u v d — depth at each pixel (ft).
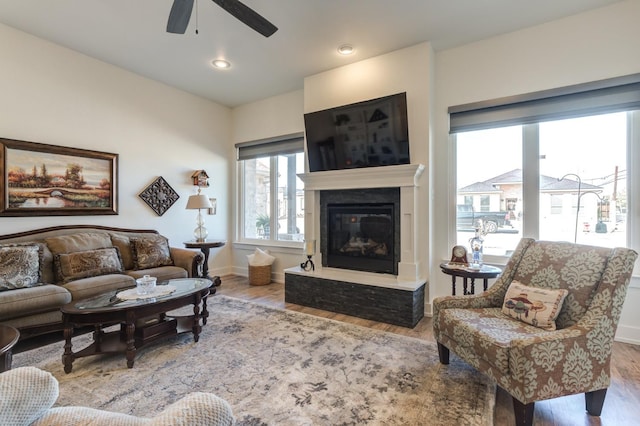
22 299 7.93
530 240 7.49
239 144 17.15
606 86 8.64
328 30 9.92
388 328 9.57
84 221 11.68
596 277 5.79
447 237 11.11
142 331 7.70
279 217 16.08
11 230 10.00
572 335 5.20
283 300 12.48
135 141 13.25
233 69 12.76
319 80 12.98
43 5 8.77
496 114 10.24
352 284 10.71
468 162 10.94
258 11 8.93
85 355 6.95
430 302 10.77
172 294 8.02
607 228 8.93
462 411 5.51
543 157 9.79
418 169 10.46
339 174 11.94
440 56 11.18
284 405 5.70
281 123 15.58
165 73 13.17
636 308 8.36
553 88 9.36
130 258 11.73
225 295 13.20
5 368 5.21
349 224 12.38
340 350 7.94
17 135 10.09
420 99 10.76
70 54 11.28
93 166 11.87
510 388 5.12
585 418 5.50
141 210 13.46
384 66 11.42
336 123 11.98
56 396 2.62
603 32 8.74
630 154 8.61
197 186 15.69
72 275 9.60
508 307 6.64
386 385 6.33
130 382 6.44
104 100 12.23
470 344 5.98
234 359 7.45
